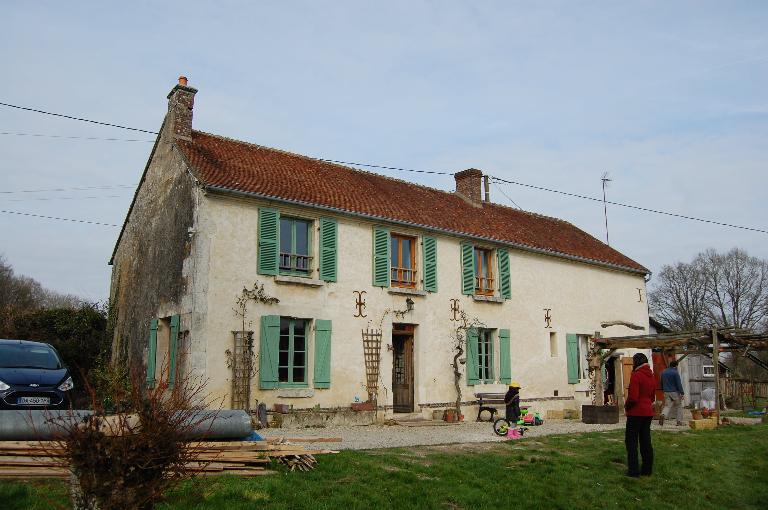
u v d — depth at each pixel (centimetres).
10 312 2084
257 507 649
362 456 909
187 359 1355
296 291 1493
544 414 2016
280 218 1523
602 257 2372
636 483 916
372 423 1556
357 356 1580
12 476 683
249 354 1384
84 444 472
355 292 1603
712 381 2647
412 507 713
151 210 1694
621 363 2325
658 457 1070
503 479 863
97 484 467
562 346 2138
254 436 865
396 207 1781
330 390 1518
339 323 1560
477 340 1873
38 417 727
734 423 1580
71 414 538
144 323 1647
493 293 1956
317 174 1781
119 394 537
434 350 1755
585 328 2233
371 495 726
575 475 919
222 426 802
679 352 1755
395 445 1138
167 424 504
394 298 1684
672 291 4859
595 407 1717
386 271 1672
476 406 1819
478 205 2231
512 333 1977
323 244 1554
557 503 795
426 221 1788
